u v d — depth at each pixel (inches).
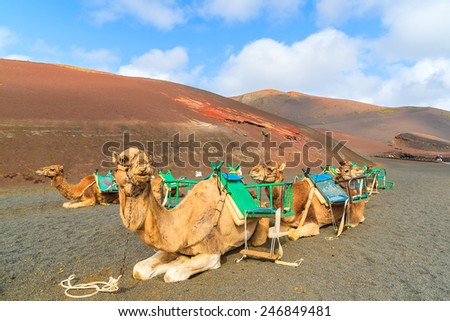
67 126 822.5
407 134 3467.0
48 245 261.4
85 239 279.1
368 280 192.4
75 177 690.2
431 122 4343.0
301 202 278.5
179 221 185.8
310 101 5743.1
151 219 169.6
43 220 356.8
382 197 550.9
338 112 5108.3
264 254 209.8
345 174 307.0
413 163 1893.5
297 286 181.8
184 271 184.9
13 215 386.0
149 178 158.9
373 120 4463.6
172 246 179.9
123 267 210.2
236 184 220.7
